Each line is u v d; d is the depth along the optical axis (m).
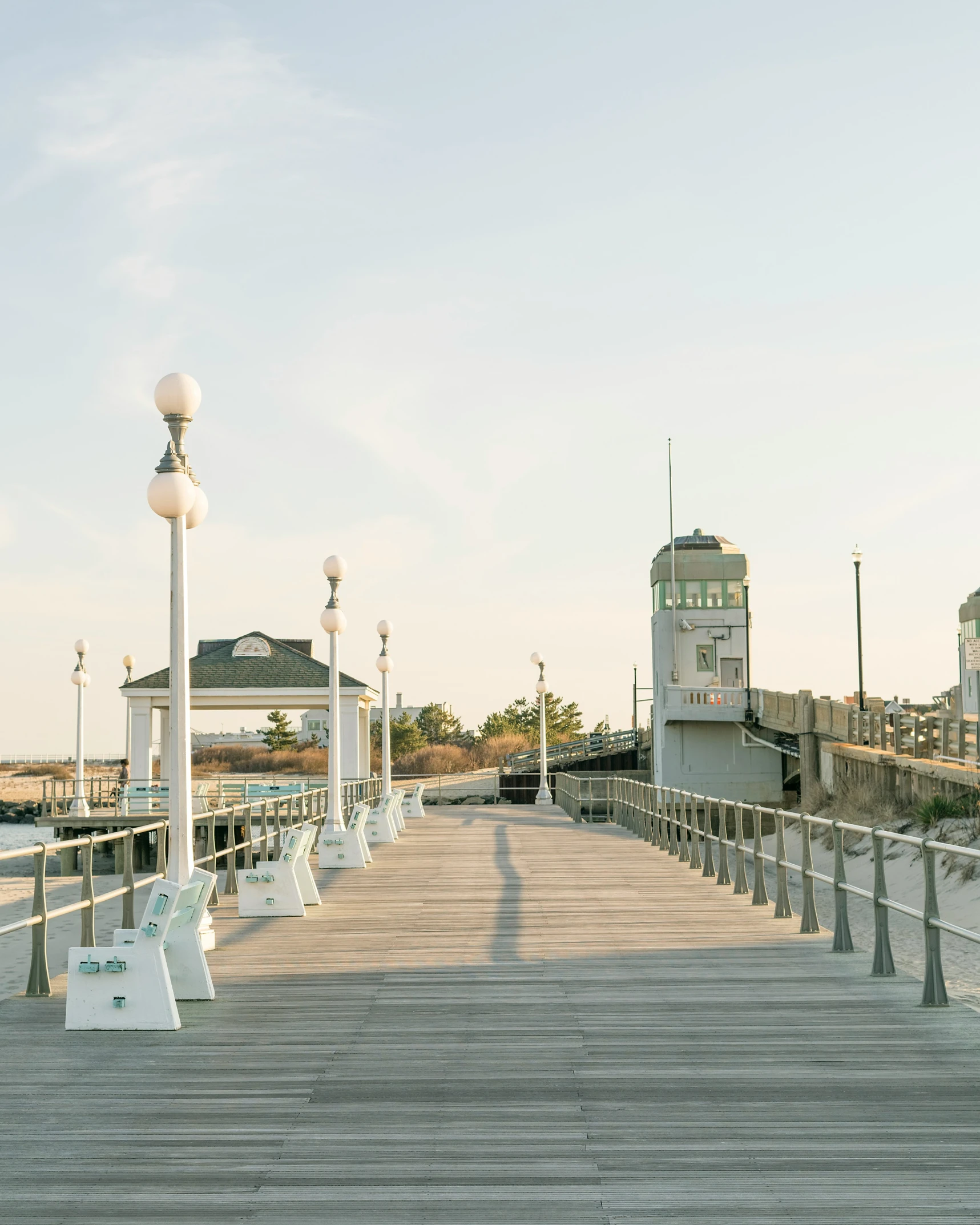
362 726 42.44
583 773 56.44
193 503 11.05
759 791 50.09
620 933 12.21
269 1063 7.16
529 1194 5.05
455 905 14.56
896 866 24.73
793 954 10.92
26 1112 6.19
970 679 41.81
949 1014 8.41
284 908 13.61
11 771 140.25
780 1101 6.32
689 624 55.06
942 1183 5.15
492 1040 7.71
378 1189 5.11
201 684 39.59
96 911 21.55
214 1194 5.06
